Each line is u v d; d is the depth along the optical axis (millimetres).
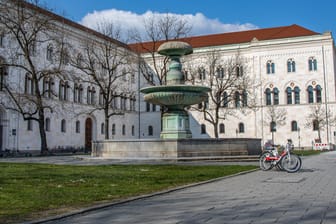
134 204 10203
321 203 9984
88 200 10648
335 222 7785
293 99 77875
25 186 13461
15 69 53594
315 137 75500
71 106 65250
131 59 64750
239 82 72125
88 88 70062
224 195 11516
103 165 23406
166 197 11328
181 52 29375
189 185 13680
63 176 16766
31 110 53906
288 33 81750
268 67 80062
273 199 10664
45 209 9359
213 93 72812
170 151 27438
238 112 81062
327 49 76000
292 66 78375
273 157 19812
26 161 29531
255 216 8398
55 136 61281
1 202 10242
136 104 88000
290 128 77562
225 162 26406
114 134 78125
